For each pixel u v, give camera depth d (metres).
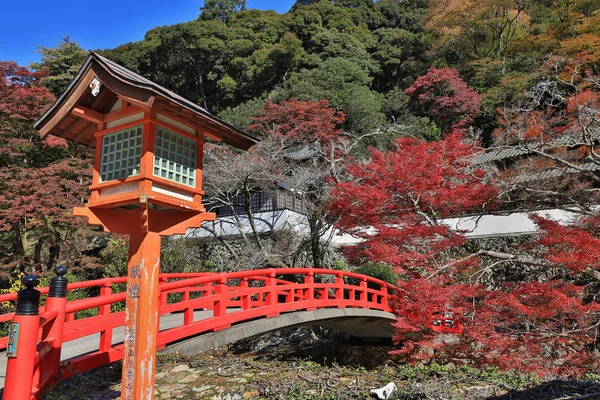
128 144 4.11
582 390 6.64
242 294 8.08
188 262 17.89
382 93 32.66
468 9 28.72
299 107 19.67
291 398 5.98
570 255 6.93
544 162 12.78
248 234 18.52
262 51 34.56
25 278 3.32
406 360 9.98
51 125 4.34
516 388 6.90
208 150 16.69
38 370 4.09
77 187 15.41
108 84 3.89
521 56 26.03
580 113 9.57
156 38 37.50
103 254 17.25
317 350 14.08
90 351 6.67
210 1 42.19
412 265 9.09
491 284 15.20
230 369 7.07
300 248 15.50
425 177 9.45
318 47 33.47
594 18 20.56
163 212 4.24
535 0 31.98
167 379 6.26
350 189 10.56
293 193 17.00
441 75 26.75
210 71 36.50
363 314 11.38
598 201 13.16
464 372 8.30
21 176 14.89
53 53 29.38
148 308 3.96
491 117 25.78
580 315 7.07
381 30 36.75
